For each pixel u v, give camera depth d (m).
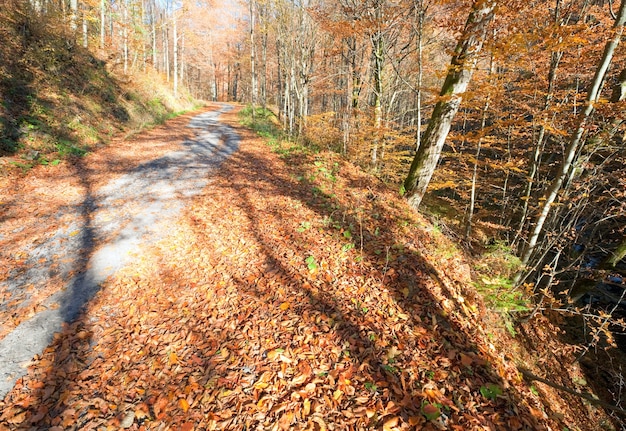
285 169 10.48
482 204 13.68
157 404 3.15
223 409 3.06
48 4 14.18
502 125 7.14
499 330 5.23
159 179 9.26
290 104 17.94
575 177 7.45
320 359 3.56
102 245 5.83
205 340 3.94
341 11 11.16
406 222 6.73
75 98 12.77
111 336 4.00
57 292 4.60
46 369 3.45
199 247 6.05
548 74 7.35
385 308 4.34
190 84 50.84
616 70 7.74
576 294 8.38
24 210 6.57
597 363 7.02
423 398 3.09
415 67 11.88
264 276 5.13
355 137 13.34
